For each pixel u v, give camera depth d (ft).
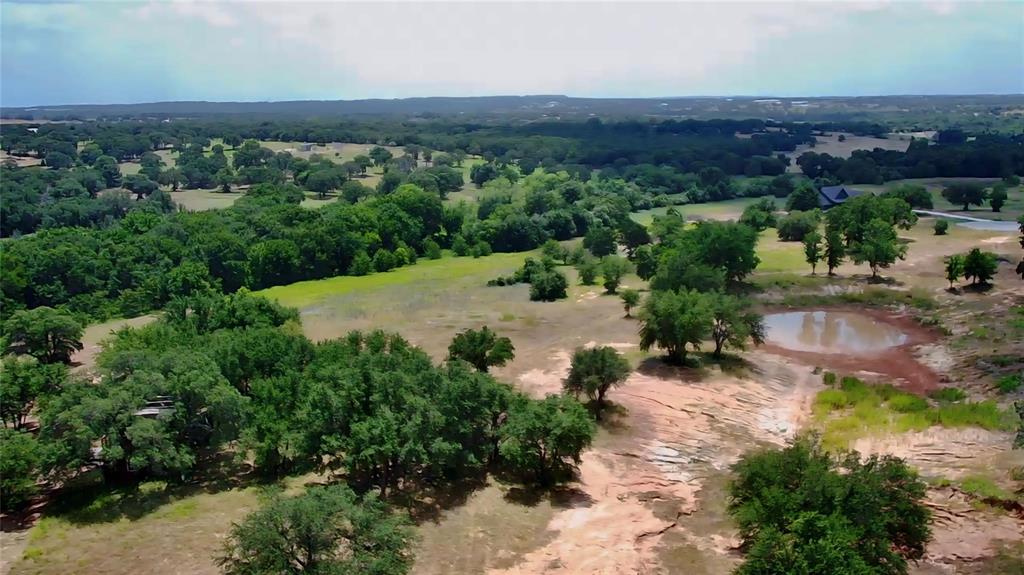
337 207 466.70
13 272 319.68
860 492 125.49
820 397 210.79
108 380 162.71
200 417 163.73
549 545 138.51
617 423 191.93
